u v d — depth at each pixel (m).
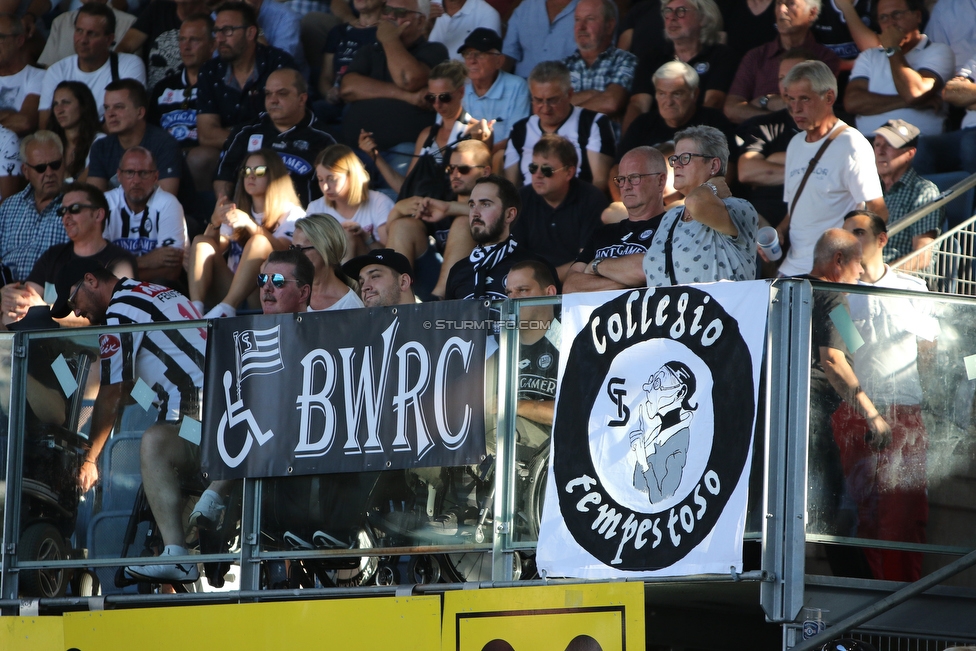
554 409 16.98
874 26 29.03
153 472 19.38
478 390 17.64
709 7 28.77
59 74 36.53
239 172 29.41
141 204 30.64
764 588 15.38
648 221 22.44
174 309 21.70
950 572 15.09
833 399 15.92
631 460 16.30
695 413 15.95
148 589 19.81
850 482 15.84
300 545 18.44
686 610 20.44
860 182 24.19
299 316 18.89
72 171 34.72
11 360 20.50
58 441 20.03
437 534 17.66
